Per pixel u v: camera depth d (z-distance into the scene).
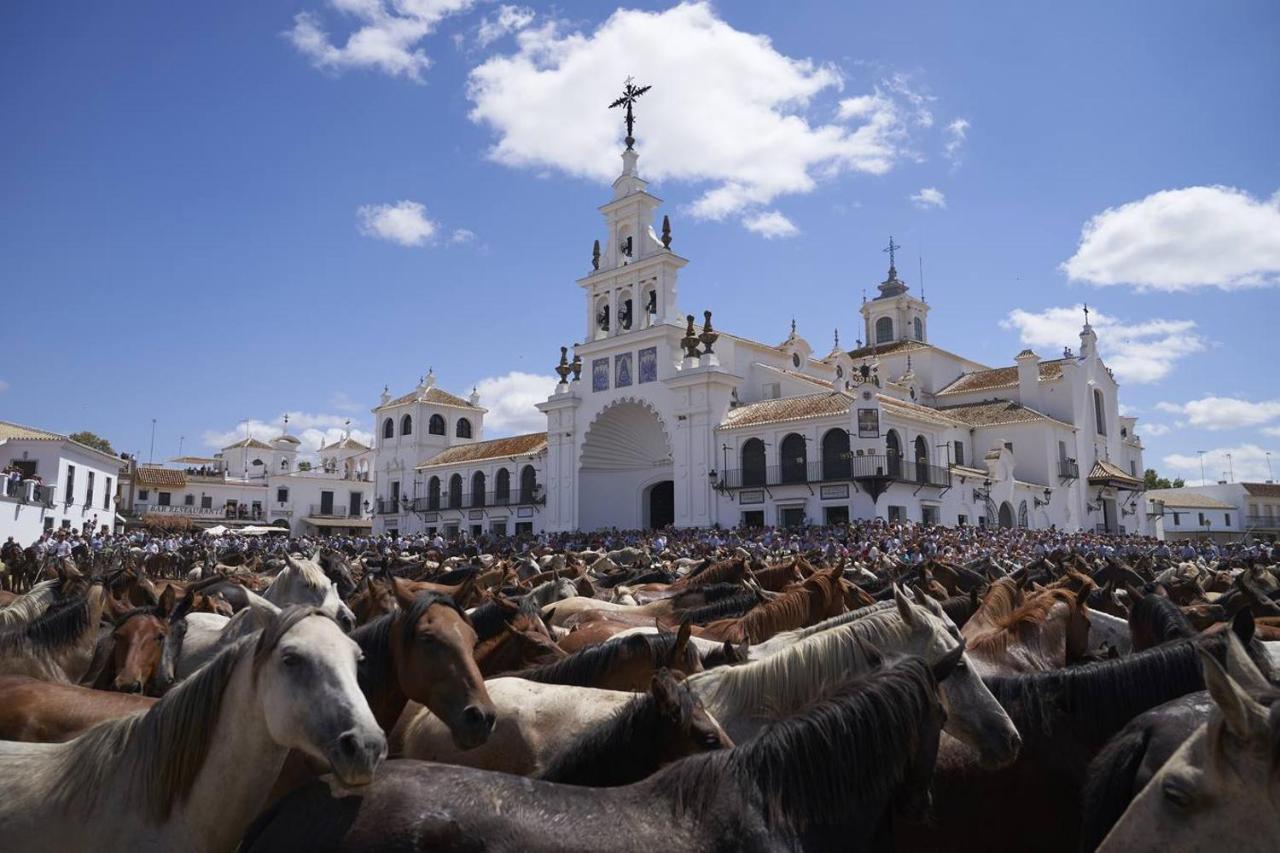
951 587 19.05
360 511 100.62
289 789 4.46
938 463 54.78
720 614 11.05
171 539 51.62
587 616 11.54
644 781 3.84
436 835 3.32
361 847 3.34
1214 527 97.44
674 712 4.68
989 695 5.63
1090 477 71.69
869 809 3.98
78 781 4.21
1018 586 10.41
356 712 3.71
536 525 64.50
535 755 5.70
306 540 56.19
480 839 3.33
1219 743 3.16
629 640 7.04
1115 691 5.79
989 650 8.09
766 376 62.16
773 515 50.69
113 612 11.55
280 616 4.11
